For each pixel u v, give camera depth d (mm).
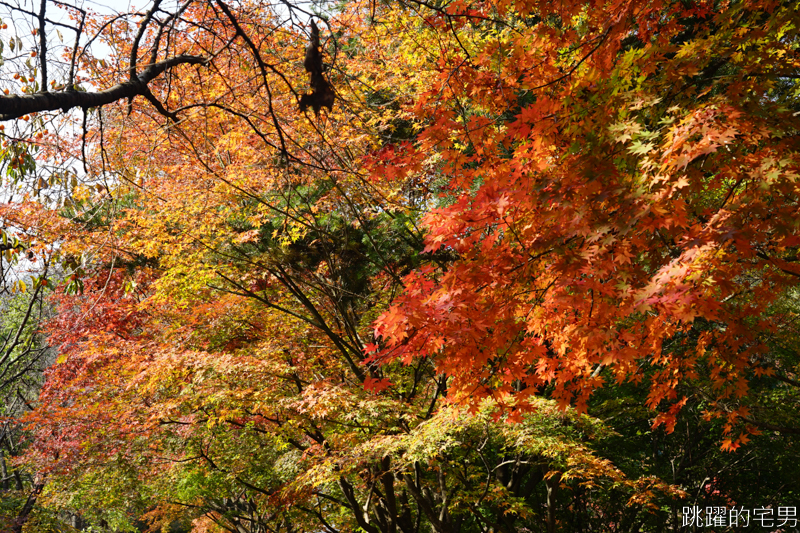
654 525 13977
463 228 3488
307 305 9609
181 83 6629
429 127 4242
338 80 5762
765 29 3266
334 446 8641
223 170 7984
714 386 3824
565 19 4012
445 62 4527
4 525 12789
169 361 8945
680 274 2807
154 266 10914
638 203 2855
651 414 10789
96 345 11062
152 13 3604
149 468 11148
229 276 9984
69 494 11141
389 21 6945
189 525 17172
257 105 6801
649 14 3746
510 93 4258
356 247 9812
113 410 10305
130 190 6559
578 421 8148
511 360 3662
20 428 15219
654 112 3512
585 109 3492
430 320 3385
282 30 4602
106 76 4422
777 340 9961
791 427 10633
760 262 3184
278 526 13328
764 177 2838
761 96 3172
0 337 12375
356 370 9484
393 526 9969
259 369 8672
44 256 5531
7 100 2752
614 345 3334
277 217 8836
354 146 7520
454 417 7000
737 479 13164
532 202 3254
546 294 3732
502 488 8750
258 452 11125
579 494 12695
